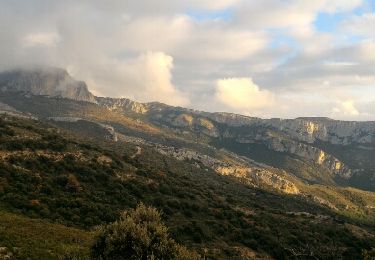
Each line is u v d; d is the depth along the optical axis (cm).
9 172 7888
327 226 11481
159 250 3391
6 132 10262
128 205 8488
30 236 4950
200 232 8325
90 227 6688
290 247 9112
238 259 7600
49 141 10681
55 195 7644
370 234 11850
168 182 11600
